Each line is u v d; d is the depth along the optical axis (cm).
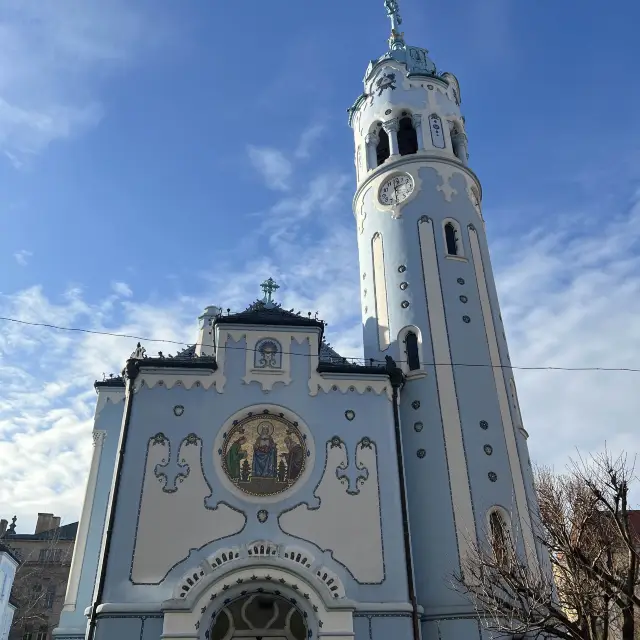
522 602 2206
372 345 3534
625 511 2044
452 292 3475
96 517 3053
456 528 2819
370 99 4394
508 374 3462
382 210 3875
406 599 2550
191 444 2744
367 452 2838
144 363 2886
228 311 3127
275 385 2919
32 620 7044
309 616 2456
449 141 4106
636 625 2583
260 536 2594
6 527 7488
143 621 2386
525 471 3133
